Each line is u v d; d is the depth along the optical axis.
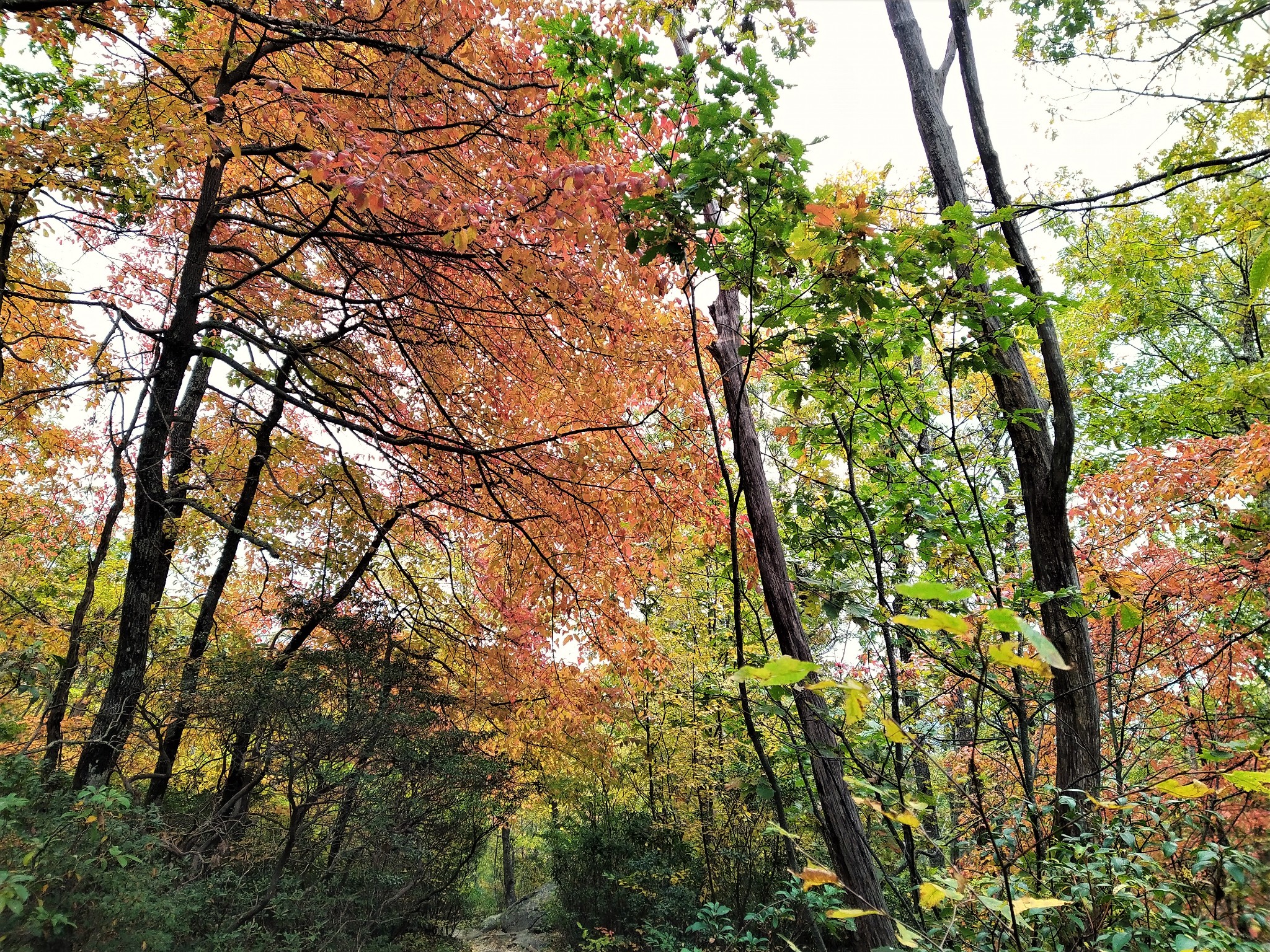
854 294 2.58
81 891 3.47
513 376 7.68
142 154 5.15
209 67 5.77
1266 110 4.40
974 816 2.54
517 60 5.54
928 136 4.66
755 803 7.67
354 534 9.17
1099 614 3.09
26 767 3.87
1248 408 7.16
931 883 1.46
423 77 5.49
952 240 2.99
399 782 7.41
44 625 7.23
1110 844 2.16
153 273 8.74
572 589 7.64
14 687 4.88
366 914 6.75
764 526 3.22
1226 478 4.86
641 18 4.54
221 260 8.56
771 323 3.08
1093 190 5.77
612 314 6.07
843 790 2.61
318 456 9.16
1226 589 4.17
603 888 10.33
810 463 5.03
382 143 4.36
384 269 7.20
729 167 2.49
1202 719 3.11
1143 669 4.19
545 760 10.56
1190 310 9.42
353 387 7.36
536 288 5.73
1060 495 3.82
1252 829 1.80
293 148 5.67
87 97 5.83
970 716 3.94
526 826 18.22
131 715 6.20
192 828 5.76
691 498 6.54
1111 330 9.55
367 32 5.21
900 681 4.89
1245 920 1.71
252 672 6.69
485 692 9.77
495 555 8.95
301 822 6.51
